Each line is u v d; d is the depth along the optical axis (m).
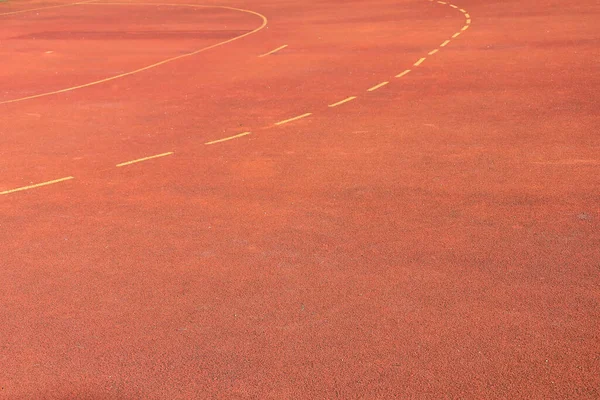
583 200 8.38
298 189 9.40
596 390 5.02
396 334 5.84
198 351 5.77
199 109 14.69
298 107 14.26
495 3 29.92
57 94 17.53
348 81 16.56
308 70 18.36
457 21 25.62
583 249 7.12
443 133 11.62
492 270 6.82
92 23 33.66
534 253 7.11
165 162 11.02
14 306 6.66
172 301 6.59
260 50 22.47
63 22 34.81
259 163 10.64
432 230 7.83
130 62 21.92
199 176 10.20
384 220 8.19
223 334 6.00
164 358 5.71
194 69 19.84
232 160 10.88
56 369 5.65
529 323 5.88
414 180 9.47
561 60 16.97
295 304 6.41
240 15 33.25
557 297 6.25
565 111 12.41
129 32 29.50
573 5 26.89
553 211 8.12
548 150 10.34
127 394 5.29
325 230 8.01
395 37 22.95
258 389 5.25
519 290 6.41
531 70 16.14
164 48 24.45
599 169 9.40
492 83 15.13
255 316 6.25
